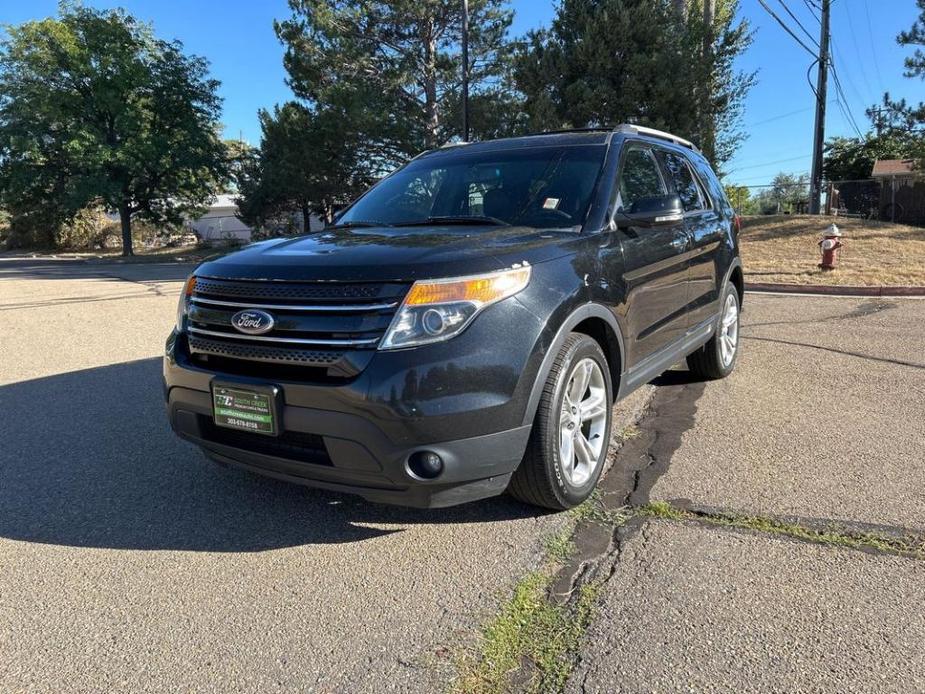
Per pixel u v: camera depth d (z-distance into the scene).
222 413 2.95
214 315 3.03
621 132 4.39
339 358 2.67
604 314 3.39
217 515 3.40
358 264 2.79
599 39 17.31
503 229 3.41
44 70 30.73
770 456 3.96
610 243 3.61
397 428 2.62
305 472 2.86
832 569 2.76
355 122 24.81
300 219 38.72
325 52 25.48
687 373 5.91
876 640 2.31
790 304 9.95
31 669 2.28
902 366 5.99
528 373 2.85
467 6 21.62
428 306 2.67
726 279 5.51
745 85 19.34
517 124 24.44
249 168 35.03
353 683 2.18
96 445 4.39
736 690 2.09
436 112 25.98
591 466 3.39
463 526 3.24
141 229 44.56
